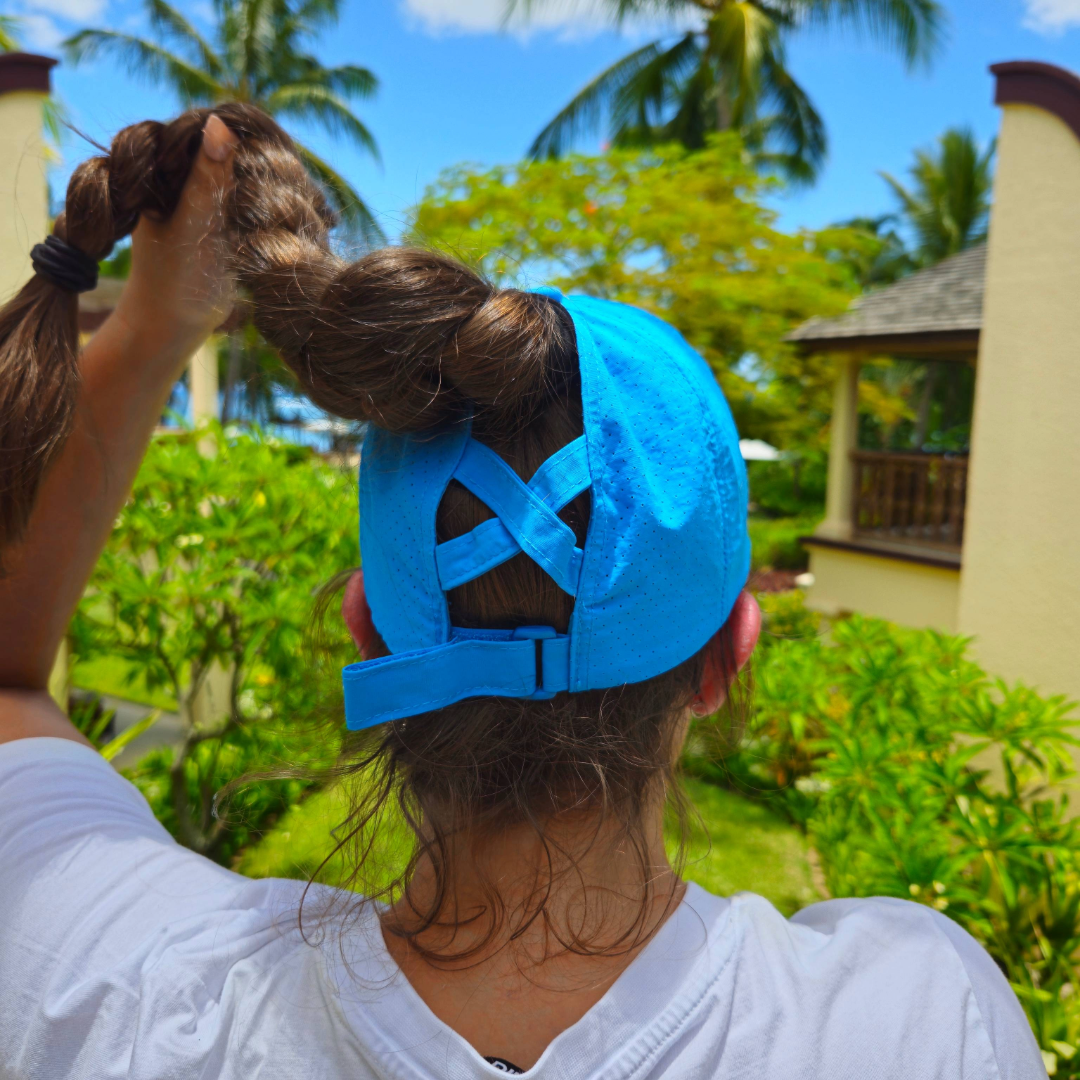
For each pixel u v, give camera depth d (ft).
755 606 2.11
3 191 8.67
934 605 22.47
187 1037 1.77
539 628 1.78
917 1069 1.67
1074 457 12.37
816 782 12.03
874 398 36.78
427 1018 1.75
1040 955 7.44
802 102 56.08
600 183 28.91
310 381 1.87
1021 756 11.82
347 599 2.22
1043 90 12.37
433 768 1.85
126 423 2.72
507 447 1.82
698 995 1.74
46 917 2.03
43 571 2.65
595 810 1.83
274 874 7.34
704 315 28.12
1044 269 12.53
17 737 2.59
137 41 54.39
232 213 2.18
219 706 13.79
